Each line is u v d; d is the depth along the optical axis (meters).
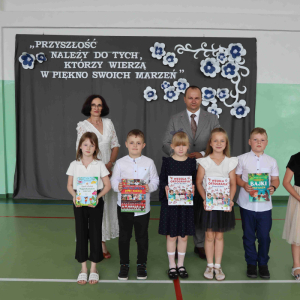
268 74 5.00
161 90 4.94
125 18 4.82
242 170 2.56
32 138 4.97
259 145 2.47
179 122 2.96
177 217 2.45
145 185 2.41
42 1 4.88
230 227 2.47
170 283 2.43
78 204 2.32
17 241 3.27
